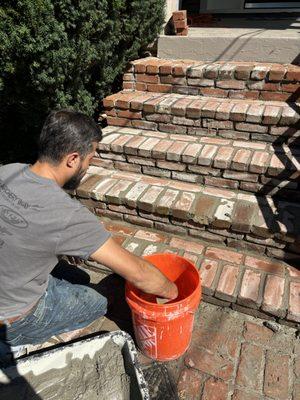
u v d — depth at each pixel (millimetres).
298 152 2602
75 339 1953
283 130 2672
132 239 2459
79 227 1312
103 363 1730
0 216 1319
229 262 2232
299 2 5844
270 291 2006
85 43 2748
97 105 3551
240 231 2240
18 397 1617
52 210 1298
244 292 2000
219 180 2588
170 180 2754
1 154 3279
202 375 1750
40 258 1370
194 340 1920
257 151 2637
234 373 1755
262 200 2461
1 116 3012
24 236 1303
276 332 1952
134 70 3369
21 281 1416
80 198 2684
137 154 2750
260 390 1680
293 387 1688
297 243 2125
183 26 3701
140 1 3312
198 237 2432
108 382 1671
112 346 1772
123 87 3504
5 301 1463
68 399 1631
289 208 2359
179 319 1587
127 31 3354
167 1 4164
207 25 4977
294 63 3311
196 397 1658
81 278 2131
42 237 1302
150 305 1541
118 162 2881
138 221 2574
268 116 2645
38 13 2289
